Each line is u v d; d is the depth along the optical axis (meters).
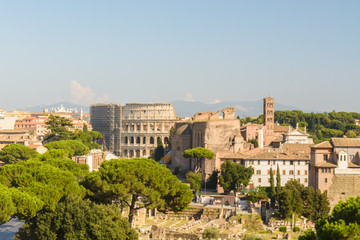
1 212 93.38
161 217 199.62
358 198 89.12
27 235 111.50
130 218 130.50
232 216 191.12
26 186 116.00
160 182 126.56
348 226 79.81
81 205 112.44
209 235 157.75
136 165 128.00
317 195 191.25
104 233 109.19
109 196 124.75
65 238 108.44
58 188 114.69
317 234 83.44
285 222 185.00
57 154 196.62
